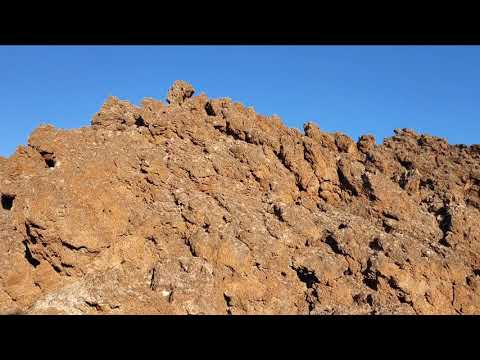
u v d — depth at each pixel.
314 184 29.27
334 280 24.16
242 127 30.36
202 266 22.84
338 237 25.78
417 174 30.98
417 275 24.28
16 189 24.83
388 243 25.45
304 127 32.78
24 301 21.66
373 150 33.31
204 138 29.38
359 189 29.30
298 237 25.83
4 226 23.94
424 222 28.22
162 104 31.34
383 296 23.70
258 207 26.91
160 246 23.86
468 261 26.44
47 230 21.62
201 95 31.91
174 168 26.95
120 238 23.34
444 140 35.00
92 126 29.11
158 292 21.88
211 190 26.83
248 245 24.31
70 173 23.38
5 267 21.81
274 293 23.17
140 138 28.42
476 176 31.55
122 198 24.48
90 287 21.56
